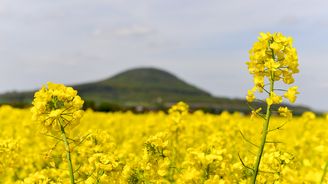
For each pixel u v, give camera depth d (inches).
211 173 38.2
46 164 68.3
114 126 121.6
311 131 99.2
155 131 92.5
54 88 34.6
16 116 130.8
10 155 47.3
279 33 34.7
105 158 37.6
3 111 138.9
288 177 30.8
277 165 39.3
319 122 117.2
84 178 42.1
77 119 34.2
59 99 34.0
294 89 33.7
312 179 28.9
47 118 33.5
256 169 34.6
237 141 71.4
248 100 34.6
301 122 117.3
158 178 40.1
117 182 37.6
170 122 63.2
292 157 39.2
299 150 72.9
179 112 67.1
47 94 33.8
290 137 100.2
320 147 30.3
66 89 34.6
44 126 33.9
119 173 37.6
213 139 59.6
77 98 34.3
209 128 82.9
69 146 34.2
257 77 34.5
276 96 33.6
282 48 34.1
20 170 68.9
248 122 113.7
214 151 39.1
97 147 44.8
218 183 36.4
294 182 30.2
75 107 34.1
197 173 37.3
